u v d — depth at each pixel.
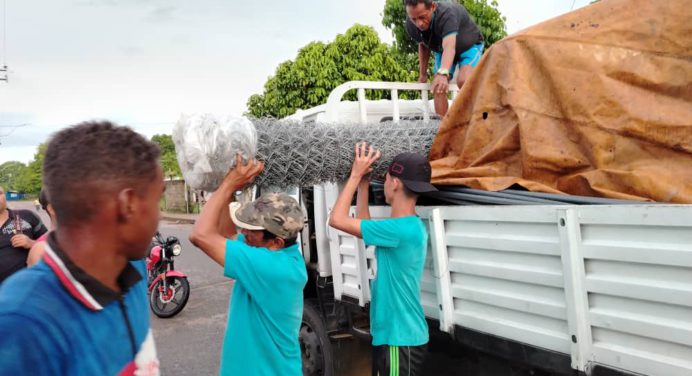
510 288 2.34
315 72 11.05
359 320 3.65
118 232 1.12
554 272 2.10
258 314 2.26
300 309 2.37
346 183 3.10
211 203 2.32
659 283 1.76
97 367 1.08
